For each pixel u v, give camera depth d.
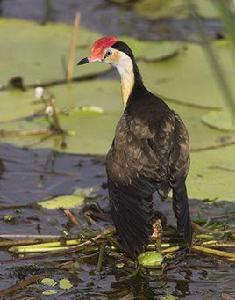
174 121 10.49
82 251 10.49
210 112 13.98
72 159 12.88
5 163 12.83
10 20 17.44
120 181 10.01
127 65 11.63
